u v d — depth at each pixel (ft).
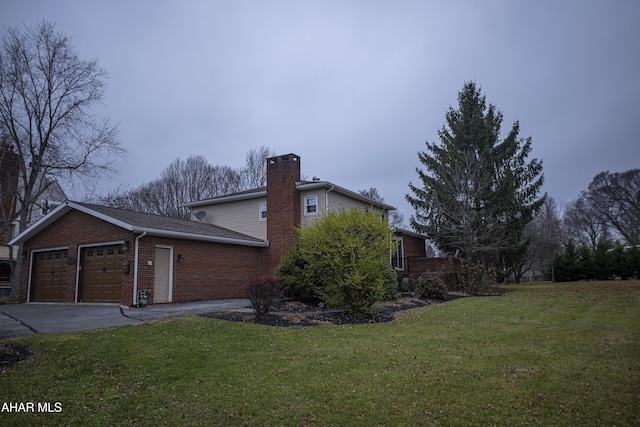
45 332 30.25
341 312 42.52
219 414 16.56
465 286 68.95
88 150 79.30
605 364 21.85
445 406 16.89
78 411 16.80
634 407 16.43
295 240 58.59
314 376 20.93
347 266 40.91
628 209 149.89
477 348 25.93
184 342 27.14
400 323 36.19
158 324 32.12
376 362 23.16
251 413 16.61
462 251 81.76
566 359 22.93
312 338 29.60
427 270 74.74
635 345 25.48
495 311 40.70
